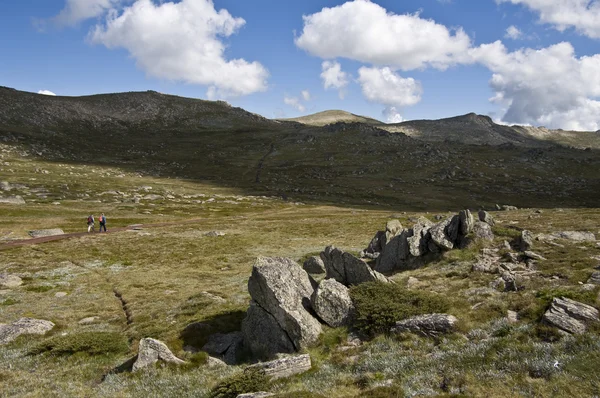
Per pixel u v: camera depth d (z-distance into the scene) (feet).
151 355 67.77
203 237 250.78
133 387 59.67
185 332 81.46
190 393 54.44
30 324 92.94
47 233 248.52
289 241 234.58
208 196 533.96
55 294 128.16
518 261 98.78
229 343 75.25
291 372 54.39
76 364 72.18
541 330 51.65
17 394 58.49
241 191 620.49
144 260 189.47
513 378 42.06
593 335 47.29
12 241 224.74
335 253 97.30
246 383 51.16
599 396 36.29
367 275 88.17
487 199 614.75
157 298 118.32
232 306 97.66
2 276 146.51
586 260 88.53
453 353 50.65
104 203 422.00
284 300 68.03
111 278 152.15
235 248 216.54
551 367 42.19
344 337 63.57
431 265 113.60
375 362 52.80
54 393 58.75
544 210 245.04
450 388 42.57
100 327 94.53
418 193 650.02
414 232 126.11
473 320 61.11
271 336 68.39
